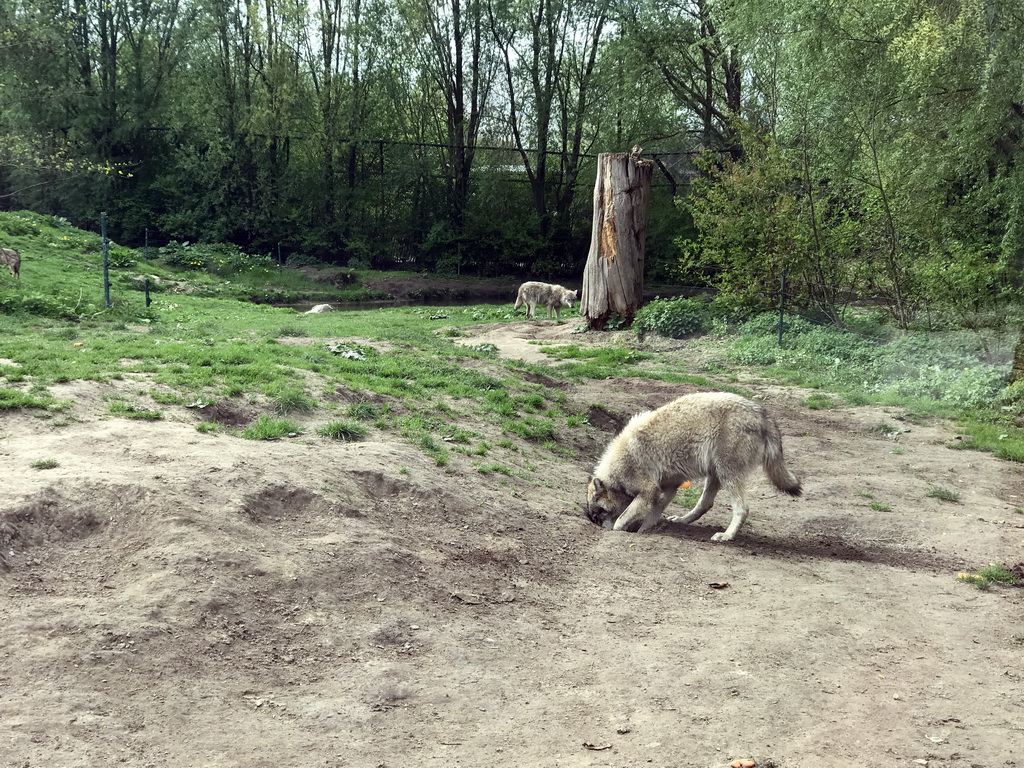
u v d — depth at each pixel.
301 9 42.62
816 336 16.73
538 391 11.61
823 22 16.77
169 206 43.16
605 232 20.44
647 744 3.56
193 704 3.60
